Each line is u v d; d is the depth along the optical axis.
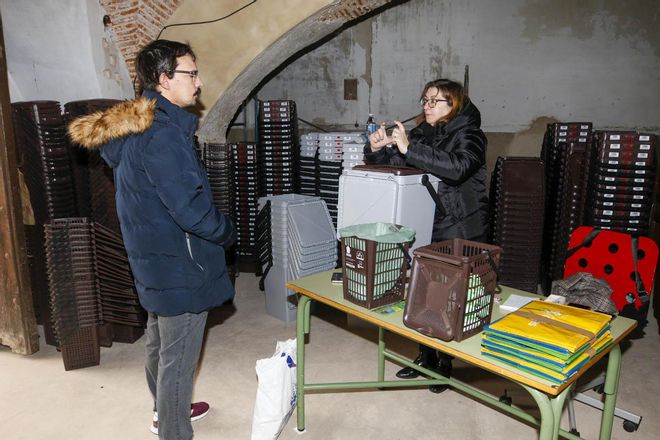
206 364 3.14
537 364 1.45
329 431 2.46
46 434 2.44
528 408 2.65
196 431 2.47
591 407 2.66
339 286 2.22
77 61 3.98
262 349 3.35
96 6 3.94
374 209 2.41
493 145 5.92
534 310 1.71
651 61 5.28
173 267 1.90
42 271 3.31
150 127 1.80
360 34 6.18
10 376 2.99
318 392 2.80
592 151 3.68
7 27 3.88
